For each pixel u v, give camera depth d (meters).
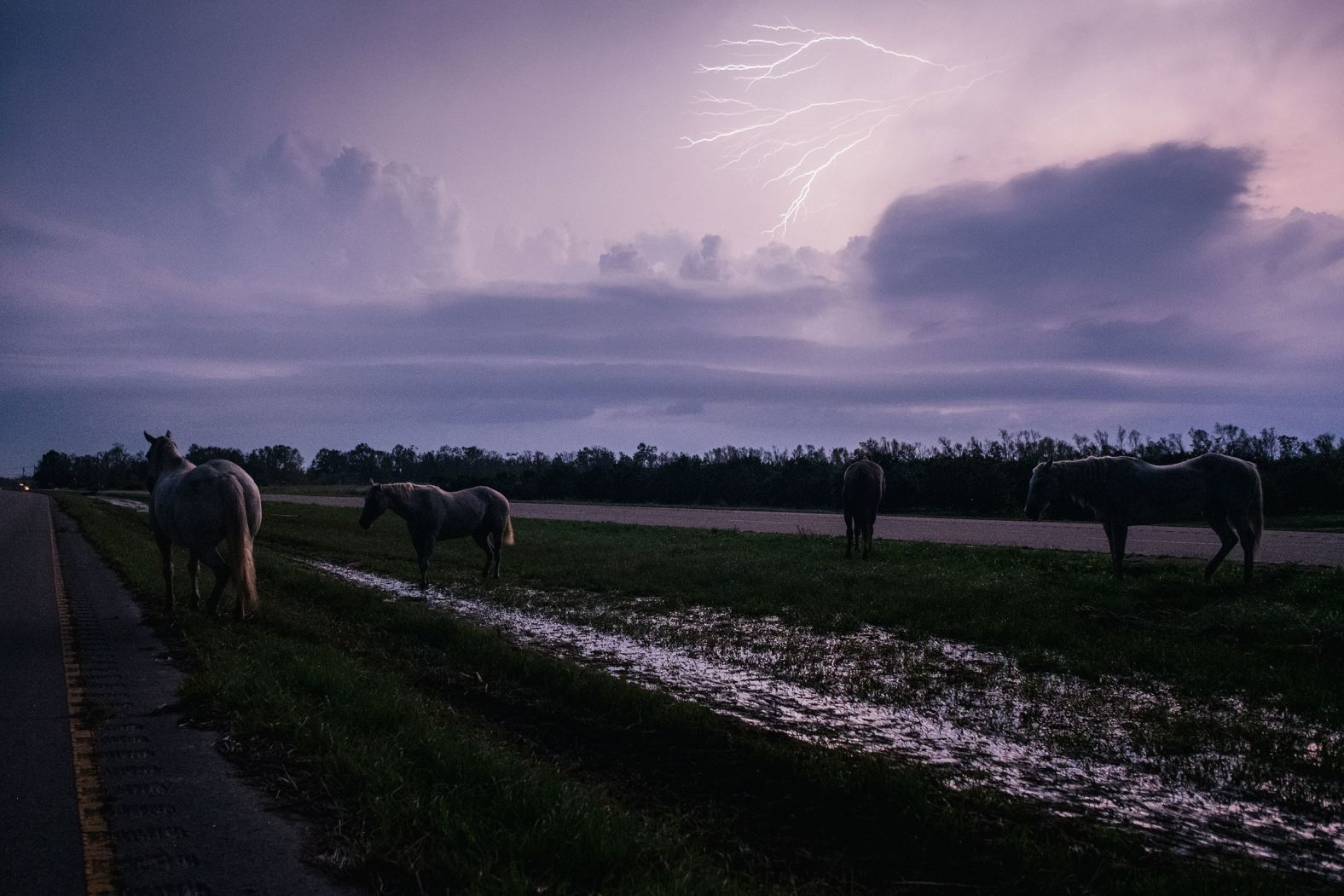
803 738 5.62
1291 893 3.47
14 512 42.38
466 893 3.21
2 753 4.96
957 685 7.07
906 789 4.35
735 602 11.36
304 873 3.42
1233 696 6.71
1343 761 5.03
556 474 68.31
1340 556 16.69
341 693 6.04
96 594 11.96
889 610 10.36
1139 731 5.77
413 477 108.75
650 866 3.46
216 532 9.38
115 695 6.33
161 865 3.46
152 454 10.93
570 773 4.96
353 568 16.73
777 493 56.12
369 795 4.12
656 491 62.66
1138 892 3.49
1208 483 11.80
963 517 38.03
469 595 12.76
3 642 8.38
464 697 6.75
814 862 3.83
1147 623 9.38
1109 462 12.54
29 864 3.47
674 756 5.25
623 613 10.91
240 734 5.30
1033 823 4.24
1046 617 9.72
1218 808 4.52
